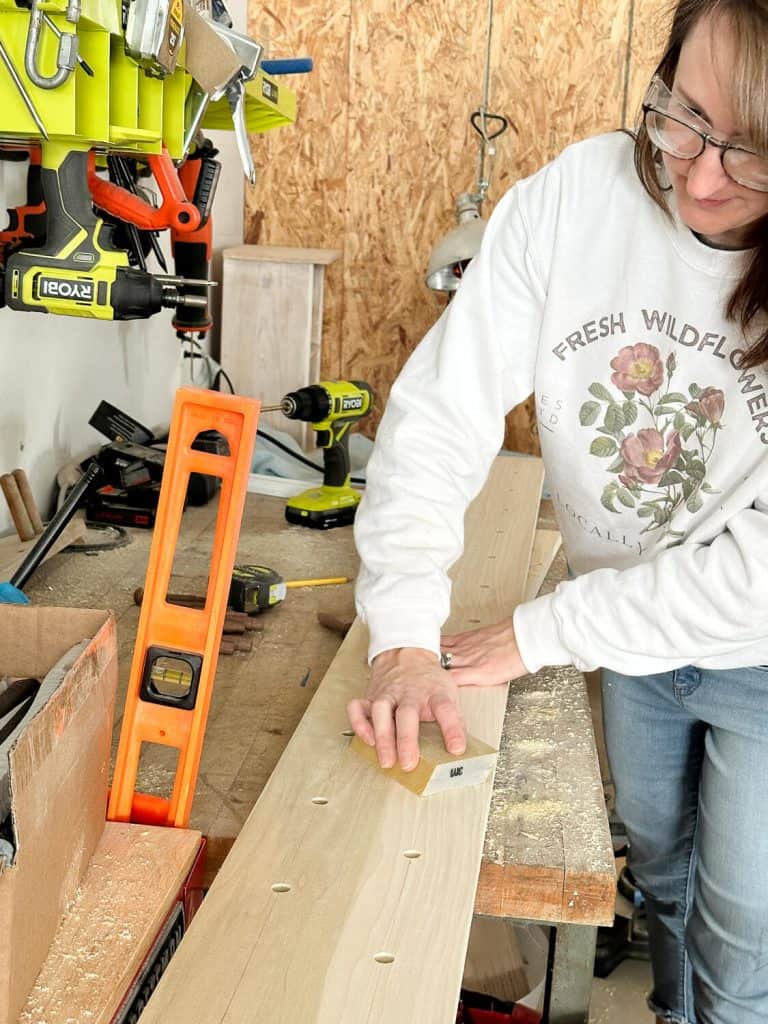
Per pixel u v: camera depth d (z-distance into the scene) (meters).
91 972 0.82
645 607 1.12
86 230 1.28
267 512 2.15
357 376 3.49
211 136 2.91
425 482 1.26
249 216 3.37
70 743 0.82
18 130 1.18
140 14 1.19
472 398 1.27
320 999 0.79
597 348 1.21
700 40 0.92
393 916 0.88
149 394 2.55
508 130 3.28
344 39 3.21
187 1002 0.78
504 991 1.77
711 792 1.32
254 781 1.16
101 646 0.90
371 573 1.26
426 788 1.04
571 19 3.17
